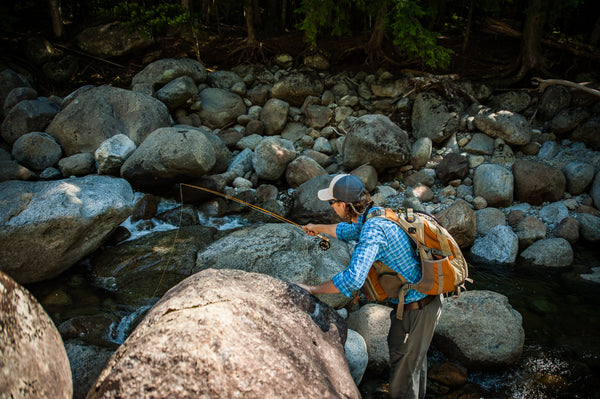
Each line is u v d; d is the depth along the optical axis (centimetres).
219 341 176
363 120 637
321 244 284
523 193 564
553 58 816
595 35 798
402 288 242
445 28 971
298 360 203
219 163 668
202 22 973
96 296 411
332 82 841
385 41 898
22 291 166
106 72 901
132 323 370
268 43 940
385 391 312
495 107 751
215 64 939
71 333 344
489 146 657
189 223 558
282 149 651
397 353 257
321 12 782
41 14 1019
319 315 253
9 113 696
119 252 480
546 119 715
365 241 230
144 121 675
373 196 601
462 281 239
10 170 598
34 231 408
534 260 485
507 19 860
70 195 445
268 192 623
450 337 340
